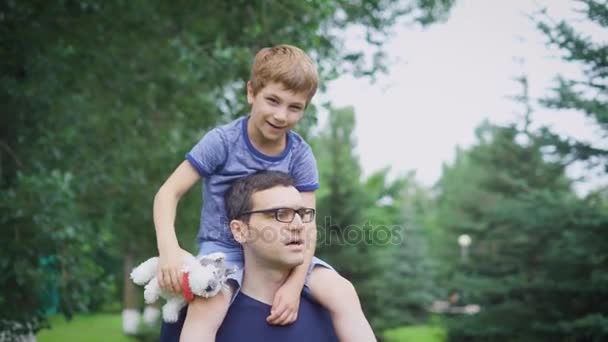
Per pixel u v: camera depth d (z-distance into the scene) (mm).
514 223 10766
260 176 2305
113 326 20000
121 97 7984
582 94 7801
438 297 19500
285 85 2301
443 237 18797
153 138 8258
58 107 7438
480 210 15523
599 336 9180
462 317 11945
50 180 5961
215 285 2199
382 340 14078
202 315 2234
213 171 2457
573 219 8844
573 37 7461
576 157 8312
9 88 6672
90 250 7371
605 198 9047
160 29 7496
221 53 6332
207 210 2498
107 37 7348
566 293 10125
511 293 11234
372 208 14125
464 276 13086
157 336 15859
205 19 7211
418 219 22531
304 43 6164
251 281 2338
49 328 6359
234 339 2266
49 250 5902
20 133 7098
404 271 20250
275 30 6219
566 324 9703
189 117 7676
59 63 7156
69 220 6137
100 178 7957
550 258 10047
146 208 8164
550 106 7910
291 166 2539
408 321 15141
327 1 6145
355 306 2357
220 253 2301
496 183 12602
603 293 9766
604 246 8781
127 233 8609
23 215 5629
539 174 11922
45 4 6672
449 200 19844
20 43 6723
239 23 6691
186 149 7582
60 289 6129
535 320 10391
